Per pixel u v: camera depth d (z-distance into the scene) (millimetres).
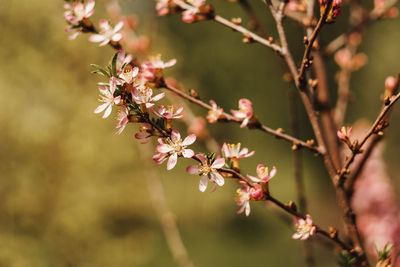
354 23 2098
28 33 5934
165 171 8953
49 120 6031
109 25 1233
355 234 1272
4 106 5848
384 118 1158
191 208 9547
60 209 6219
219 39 12750
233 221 11375
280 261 9484
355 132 2797
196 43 12516
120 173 6527
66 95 6129
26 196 6012
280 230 11117
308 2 1565
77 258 6230
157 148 1021
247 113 1287
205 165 1039
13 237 5836
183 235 10555
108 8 1914
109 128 6332
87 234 6332
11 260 5605
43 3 5812
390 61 11070
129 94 1014
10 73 5914
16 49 5898
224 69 13172
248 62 13336
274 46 1361
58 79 6051
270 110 13617
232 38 12844
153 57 1270
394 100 1082
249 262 9734
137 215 7027
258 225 11328
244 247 10453
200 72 12727
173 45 7320
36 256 5883
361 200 2623
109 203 6574
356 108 11312
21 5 5715
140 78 1096
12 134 5914
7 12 5730
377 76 11234
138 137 1040
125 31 1867
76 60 6086
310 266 1721
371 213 2598
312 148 1329
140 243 7105
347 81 2162
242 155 1189
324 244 1727
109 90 1030
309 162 12836
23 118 5949
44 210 6133
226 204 9781
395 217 2520
